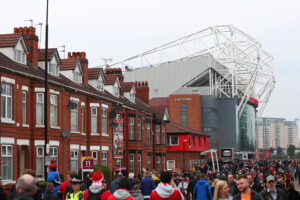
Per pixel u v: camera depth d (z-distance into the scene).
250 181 16.81
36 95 31.77
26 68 32.12
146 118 52.97
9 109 28.88
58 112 33.91
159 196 12.04
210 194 19.34
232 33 139.25
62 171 34.09
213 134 129.00
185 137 79.44
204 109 130.38
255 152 150.12
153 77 139.88
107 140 41.84
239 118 136.00
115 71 52.50
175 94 134.88
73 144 36.44
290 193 17.19
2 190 12.59
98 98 40.78
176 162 79.12
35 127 31.56
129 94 52.91
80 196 14.11
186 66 136.25
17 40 31.41
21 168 31.05
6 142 28.08
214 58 136.62
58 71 37.16
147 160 53.06
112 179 40.22
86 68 43.12
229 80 137.12
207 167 63.88
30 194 8.73
